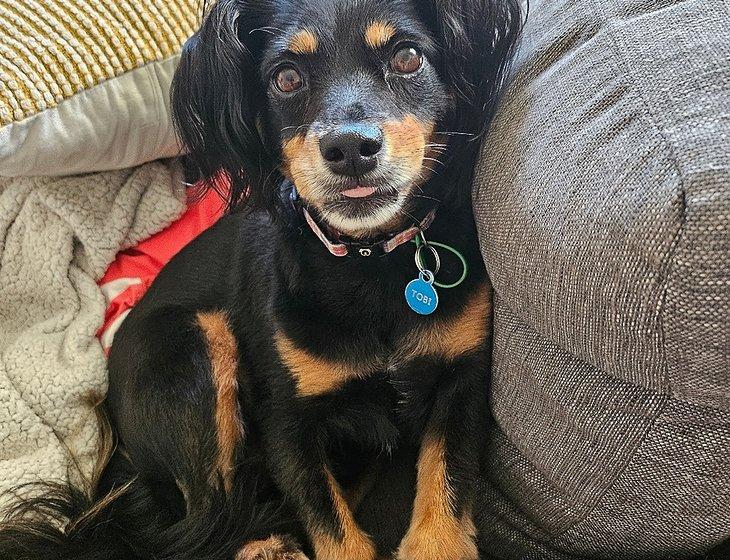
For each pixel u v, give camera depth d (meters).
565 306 0.67
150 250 1.37
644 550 0.86
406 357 1.00
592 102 0.67
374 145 0.83
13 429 1.17
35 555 0.97
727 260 0.53
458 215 0.96
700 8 0.64
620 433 0.75
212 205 1.39
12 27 1.07
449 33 0.91
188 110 1.03
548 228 0.67
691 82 0.60
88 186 1.29
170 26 1.18
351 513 1.06
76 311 1.31
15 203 1.29
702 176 0.54
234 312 1.16
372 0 0.90
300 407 1.03
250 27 0.97
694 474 0.72
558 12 0.80
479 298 0.97
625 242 0.58
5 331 1.32
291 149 0.93
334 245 0.96
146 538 1.06
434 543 0.97
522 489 0.95
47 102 1.09
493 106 0.88
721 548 0.87
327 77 0.89
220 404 1.12
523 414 0.89
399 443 1.11
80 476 1.16
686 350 0.58
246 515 1.05
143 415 1.11
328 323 0.99
